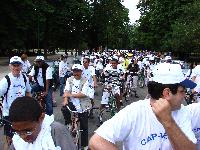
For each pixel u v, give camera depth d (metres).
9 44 45.47
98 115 11.47
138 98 16.77
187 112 2.90
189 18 40.03
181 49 41.78
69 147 2.72
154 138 2.75
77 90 7.44
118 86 11.01
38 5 46.44
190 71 11.01
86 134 7.34
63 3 50.59
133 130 2.77
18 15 44.66
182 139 2.46
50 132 2.71
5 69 35.22
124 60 19.36
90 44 65.94
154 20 51.25
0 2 42.91
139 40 60.56
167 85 2.69
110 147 2.72
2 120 6.32
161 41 52.12
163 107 2.48
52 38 54.50
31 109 2.59
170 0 49.66
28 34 50.94
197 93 8.80
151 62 20.92
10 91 6.68
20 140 2.75
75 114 7.37
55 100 15.41
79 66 7.48
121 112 2.79
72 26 52.84
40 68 9.85
